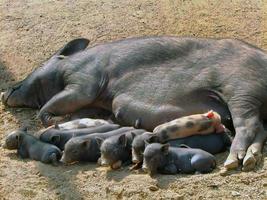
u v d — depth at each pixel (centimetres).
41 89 1138
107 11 1406
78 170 948
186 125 962
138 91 1043
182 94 1018
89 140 961
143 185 895
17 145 999
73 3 1445
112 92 1065
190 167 917
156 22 1359
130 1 1431
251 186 891
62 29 1360
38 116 1100
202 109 1012
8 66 1279
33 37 1346
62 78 1116
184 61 1042
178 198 871
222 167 938
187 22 1355
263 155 961
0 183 924
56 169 955
